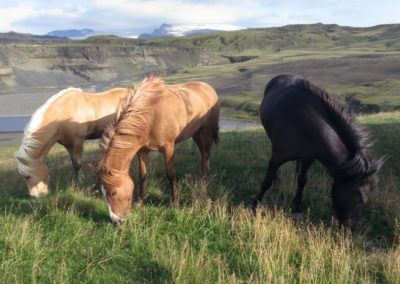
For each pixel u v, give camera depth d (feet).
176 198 15.84
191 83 19.63
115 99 20.27
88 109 18.78
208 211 14.20
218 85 370.32
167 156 15.37
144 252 11.47
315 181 18.38
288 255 11.37
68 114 17.80
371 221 14.39
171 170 15.56
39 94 354.74
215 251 11.86
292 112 13.46
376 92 222.07
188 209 14.74
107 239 12.28
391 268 10.64
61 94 17.93
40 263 10.80
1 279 9.86
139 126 13.09
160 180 18.80
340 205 12.17
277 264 10.64
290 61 554.87
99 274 10.33
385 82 252.62
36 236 11.96
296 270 10.75
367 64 381.81
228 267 10.91
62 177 20.49
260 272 10.15
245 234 12.89
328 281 9.96
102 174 12.16
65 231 12.82
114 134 12.58
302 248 11.74
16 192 18.34
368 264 11.12
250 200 16.85
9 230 12.74
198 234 12.94
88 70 595.88
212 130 20.27
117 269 10.62
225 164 22.47
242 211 14.19
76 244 11.96
